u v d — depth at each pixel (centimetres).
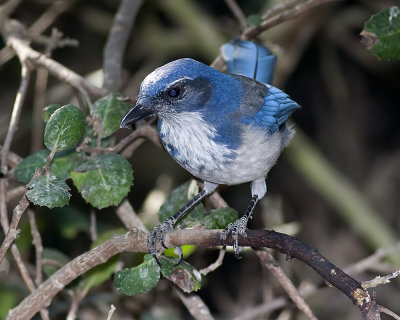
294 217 1533
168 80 824
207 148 848
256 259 1385
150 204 1233
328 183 1311
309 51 1563
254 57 1004
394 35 876
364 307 608
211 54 1355
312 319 841
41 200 662
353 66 1595
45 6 1437
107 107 875
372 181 1551
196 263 1165
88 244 1348
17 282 1098
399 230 1513
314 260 646
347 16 1413
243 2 1491
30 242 1083
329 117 1602
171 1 1355
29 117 1384
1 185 878
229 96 852
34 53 1029
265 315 1172
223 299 1398
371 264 1046
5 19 1143
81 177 802
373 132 1608
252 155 851
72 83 992
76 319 1117
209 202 1033
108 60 1152
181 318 1193
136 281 742
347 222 1426
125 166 809
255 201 901
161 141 898
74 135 698
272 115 870
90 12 1412
